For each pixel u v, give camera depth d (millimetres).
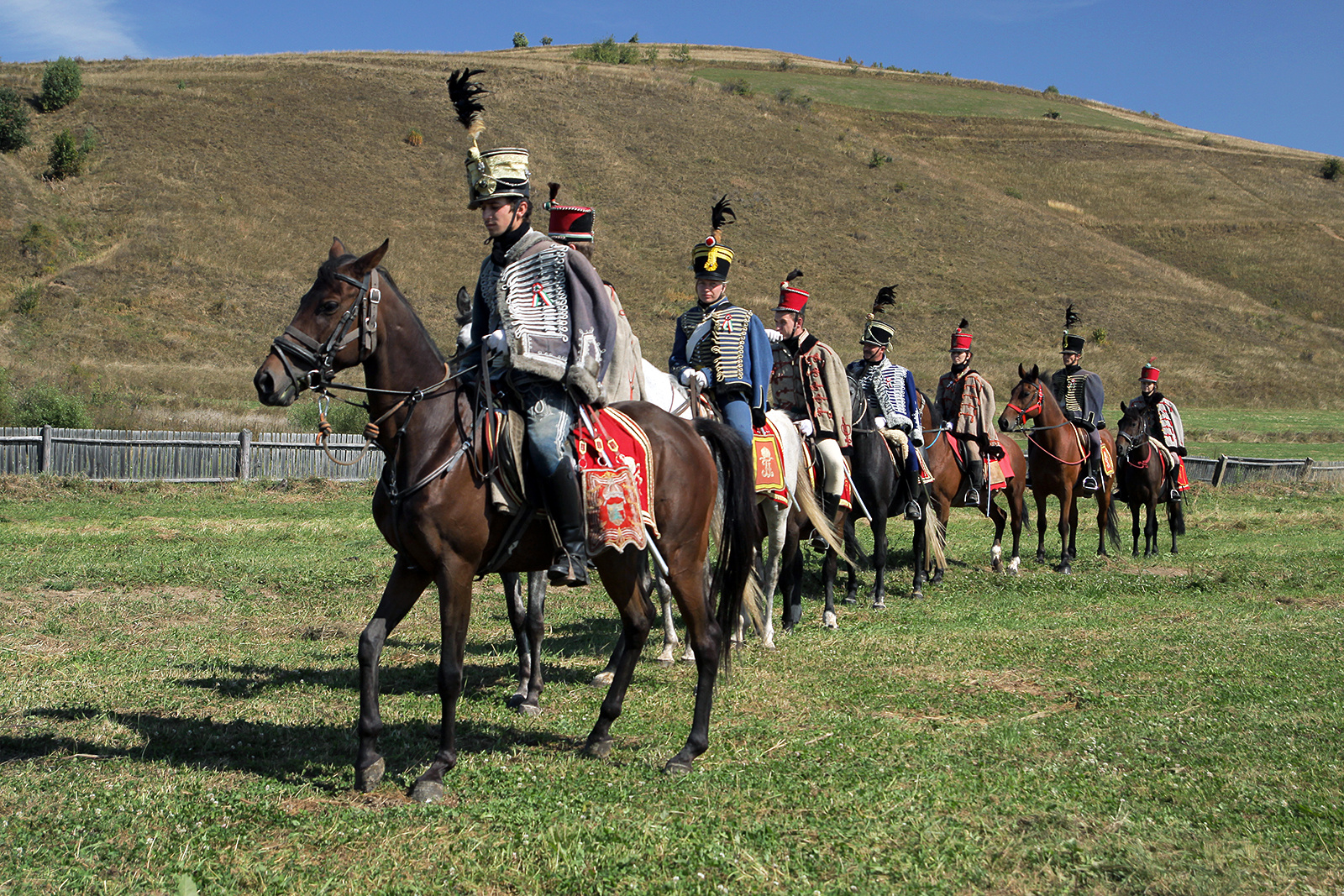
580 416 5191
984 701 6656
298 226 51000
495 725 6098
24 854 3951
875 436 10555
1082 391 14875
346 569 11539
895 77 119000
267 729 5785
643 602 5707
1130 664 7688
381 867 3941
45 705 6160
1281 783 4965
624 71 86625
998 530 13703
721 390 7680
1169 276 69250
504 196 5109
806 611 10438
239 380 34844
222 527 15156
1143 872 3879
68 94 56969
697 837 4195
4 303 38344
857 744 5633
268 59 76688
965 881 3850
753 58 119250
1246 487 24938
